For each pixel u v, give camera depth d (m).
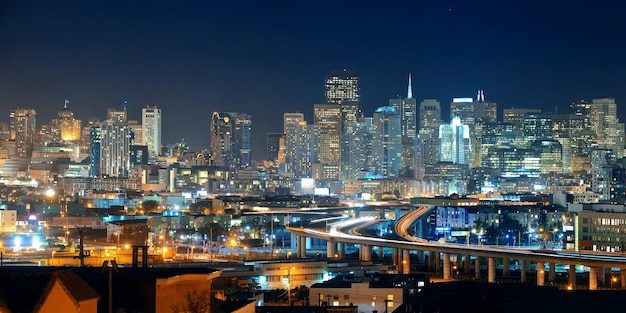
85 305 155.38
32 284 151.12
